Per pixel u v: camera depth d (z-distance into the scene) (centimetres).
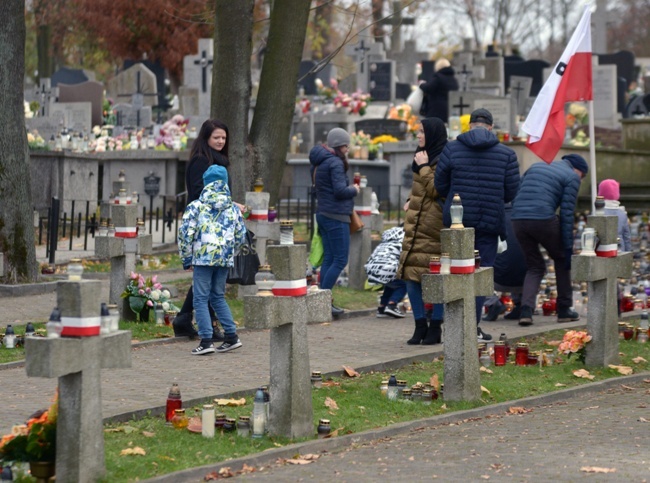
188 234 1117
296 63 1544
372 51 3925
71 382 669
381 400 941
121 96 3975
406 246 1192
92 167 2384
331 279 1394
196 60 3209
